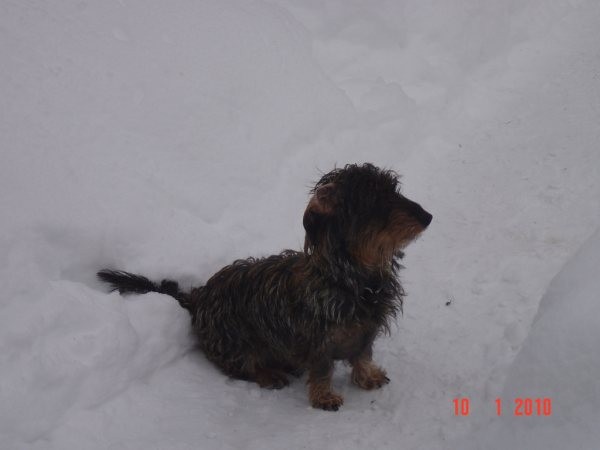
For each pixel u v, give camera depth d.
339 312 1.29
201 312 1.44
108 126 1.65
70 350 1.25
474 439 1.10
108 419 1.24
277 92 1.92
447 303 1.53
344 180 1.26
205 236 1.58
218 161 1.73
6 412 1.17
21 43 1.68
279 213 1.71
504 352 1.36
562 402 0.96
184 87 1.81
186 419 1.28
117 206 1.51
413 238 1.25
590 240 1.10
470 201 1.81
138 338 1.33
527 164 1.88
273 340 1.38
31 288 1.30
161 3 1.98
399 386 1.36
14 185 1.44
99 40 1.79
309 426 1.28
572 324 0.98
